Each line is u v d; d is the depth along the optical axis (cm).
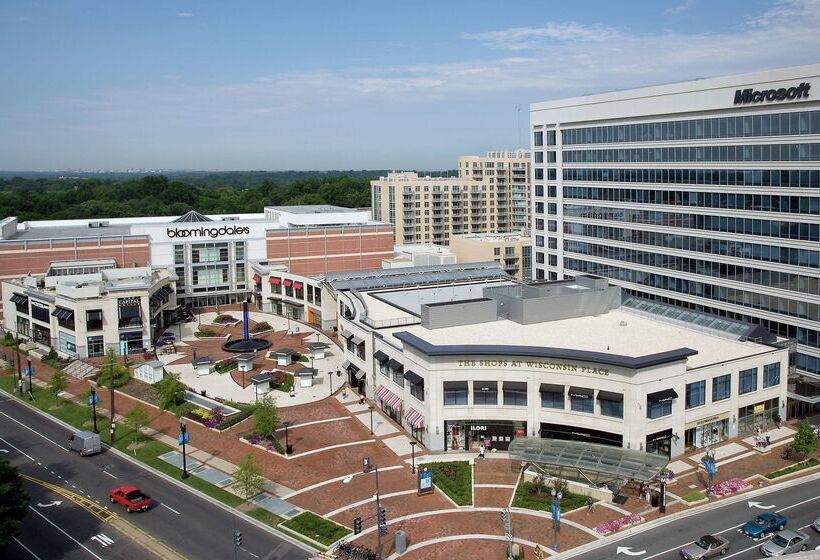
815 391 9781
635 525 6962
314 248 18400
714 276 12056
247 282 18250
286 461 8650
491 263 16450
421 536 6850
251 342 14075
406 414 9312
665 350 8794
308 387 11412
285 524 7131
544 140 16062
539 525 7000
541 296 10900
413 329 9988
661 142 12888
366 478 8138
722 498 7469
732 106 11338
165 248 17275
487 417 8700
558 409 8469
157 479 8294
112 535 6988
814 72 10000
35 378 12256
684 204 12512
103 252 16462
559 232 15900
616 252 14288
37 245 15800
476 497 7600
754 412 9175
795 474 7969
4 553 6656
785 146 10575
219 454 8988
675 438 8369
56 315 13388
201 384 11775
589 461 7506
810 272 10350
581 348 8862
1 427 10031
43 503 7688
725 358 8912
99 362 12900
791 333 10769
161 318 15288
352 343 11188
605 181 14375
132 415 9256
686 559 6288
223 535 6956
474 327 9969
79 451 9000
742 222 11406
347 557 6444
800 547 6419
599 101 14175
